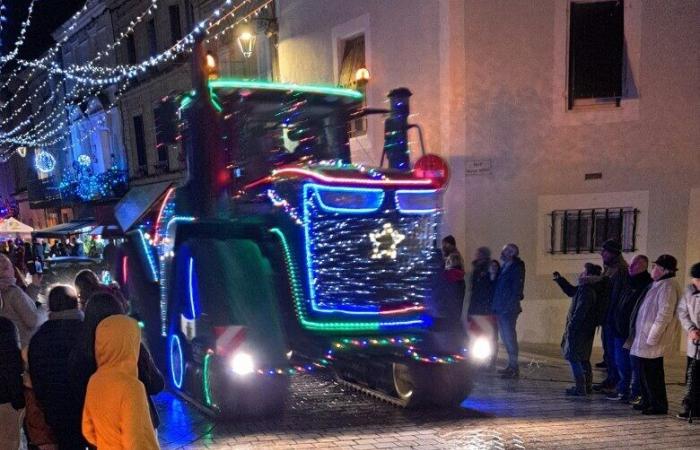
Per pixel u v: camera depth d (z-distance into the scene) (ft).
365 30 36.04
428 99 32.04
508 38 30.25
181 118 21.45
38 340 11.07
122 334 9.29
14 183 130.41
